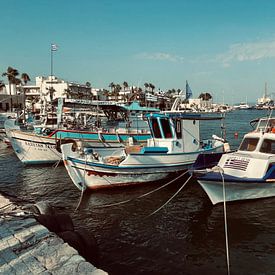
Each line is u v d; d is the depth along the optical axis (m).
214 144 21.41
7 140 34.19
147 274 8.25
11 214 8.32
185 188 15.95
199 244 9.90
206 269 8.48
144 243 10.02
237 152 14.88
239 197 12.73
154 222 11.72
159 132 17.36
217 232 10.70
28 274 5.40
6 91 104.19
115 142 24.16
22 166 23.62
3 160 26.58
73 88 103.50
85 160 14.80
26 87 106.69
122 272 8.34
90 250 7.24
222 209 12.53
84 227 11.39
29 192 16.23
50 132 24.72
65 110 29.66
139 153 15.59
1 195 10.84
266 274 8.23
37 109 81.12
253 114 116.88
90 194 15.24
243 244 9.86
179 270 8.44
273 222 11.34
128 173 15.52
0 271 5.51
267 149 14.33
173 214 12.44
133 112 26.34
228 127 60.91
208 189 12.12
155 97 34.09
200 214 12.27
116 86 111.31
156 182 16.52
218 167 12.76
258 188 12.84
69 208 13.52
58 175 20.14
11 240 6.74
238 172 13.02
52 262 5.78
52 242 6.60
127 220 12.00
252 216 11.85
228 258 9.00
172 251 9.47
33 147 23.28
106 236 10.59
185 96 19.97
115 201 14.27
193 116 18.05
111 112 28.03
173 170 16.72
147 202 14.01
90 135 23.70
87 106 26.56
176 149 17.08
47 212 8.77
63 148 15.06
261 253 9.29
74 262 5.75
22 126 35.66
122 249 9.62
